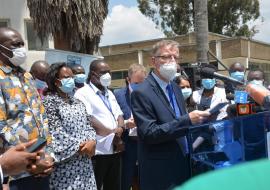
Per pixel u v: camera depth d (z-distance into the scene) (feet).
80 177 12.89
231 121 9.82
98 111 15.72
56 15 27.37
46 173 9.68
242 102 10.58
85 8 27.94
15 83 10.18
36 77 17.52
